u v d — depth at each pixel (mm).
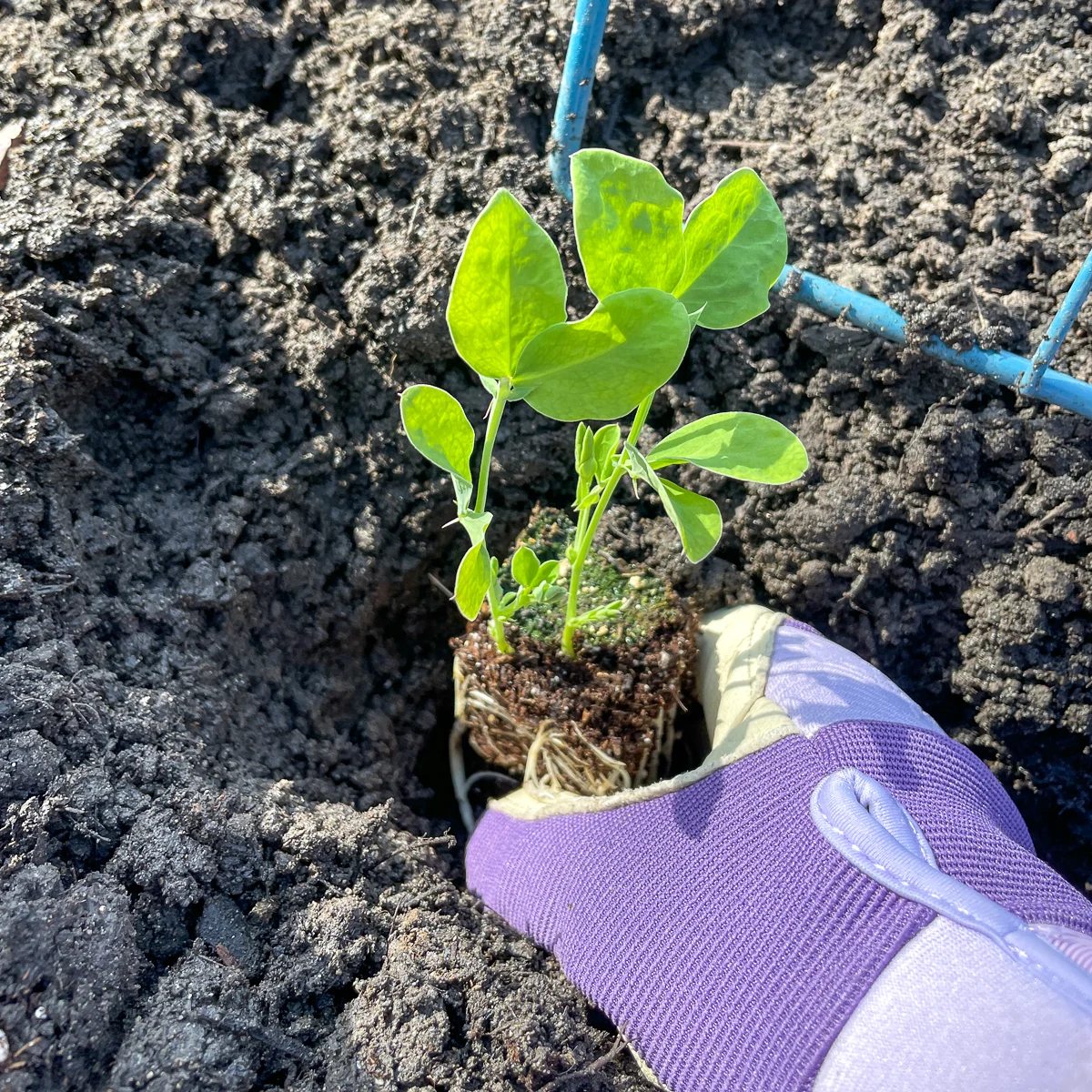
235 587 297
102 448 300
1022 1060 174
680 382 334
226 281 317
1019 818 253
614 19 339
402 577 333
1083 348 312
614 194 205
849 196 331
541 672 280
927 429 309
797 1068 197
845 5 347
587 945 237
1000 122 327
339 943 244
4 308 284
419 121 328
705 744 307
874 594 323
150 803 247
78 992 217
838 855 217
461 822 338
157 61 325
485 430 330
